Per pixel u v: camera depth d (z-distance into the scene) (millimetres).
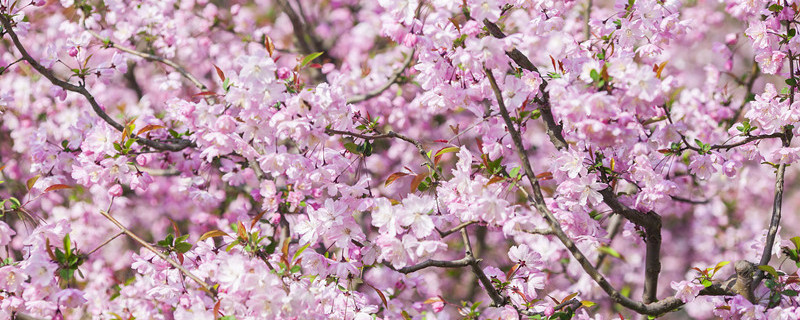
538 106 3410
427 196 3203
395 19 3283
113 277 6852
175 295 3936
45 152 5242
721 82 7410
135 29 7113
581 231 3658
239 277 3092
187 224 7309
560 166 3482
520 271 3893
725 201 7879
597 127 2828
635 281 7051
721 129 6891
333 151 3645
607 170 3506
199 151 5789
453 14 3562
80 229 7074
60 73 7312
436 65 3375
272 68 3225
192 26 7617
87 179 3961
